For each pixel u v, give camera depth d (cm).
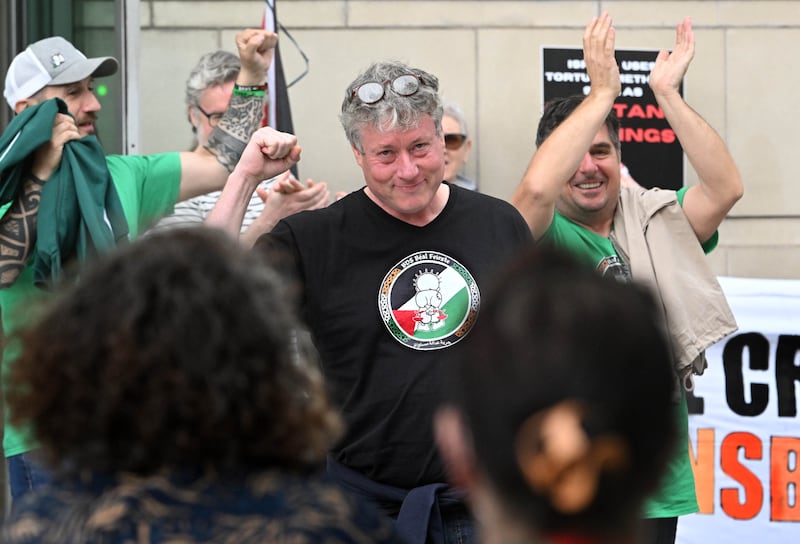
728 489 678
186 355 210
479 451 173
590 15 820
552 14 820
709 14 824
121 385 210
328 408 227
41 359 216
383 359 431
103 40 781
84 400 212
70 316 217
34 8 783
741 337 680
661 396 170
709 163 554
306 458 223
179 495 212
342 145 816
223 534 209
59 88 548
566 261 179
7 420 221
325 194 518
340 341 436
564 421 166
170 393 210
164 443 212
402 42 819
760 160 827
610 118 557
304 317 440
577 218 560
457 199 452
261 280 221
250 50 535
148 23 811
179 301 212
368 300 434
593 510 168
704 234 565
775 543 677
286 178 512
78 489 218
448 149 770
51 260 458
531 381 168
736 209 827
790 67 827
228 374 212
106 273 219
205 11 812
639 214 559
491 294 180
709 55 826
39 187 467
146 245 223
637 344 169
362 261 439
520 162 819
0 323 479
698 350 539
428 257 439
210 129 660
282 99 704
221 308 214
